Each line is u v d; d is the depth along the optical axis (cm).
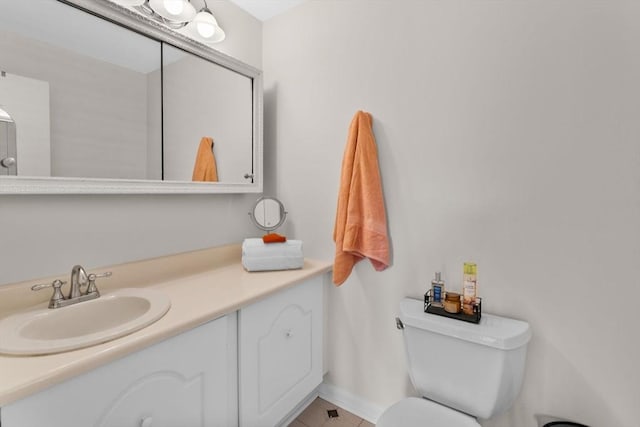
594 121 100
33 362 69
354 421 153
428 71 131
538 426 113
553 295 109
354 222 138
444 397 113
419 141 134
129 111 122
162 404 89
